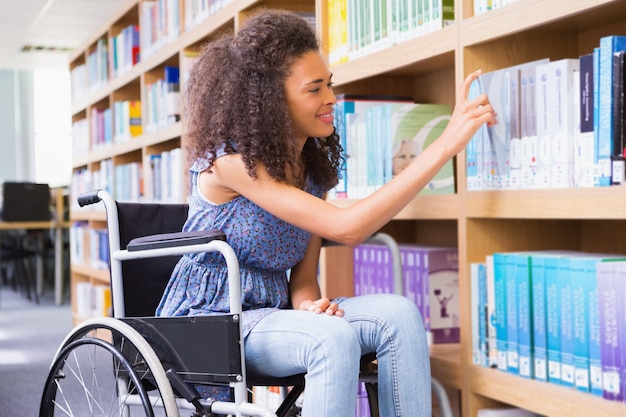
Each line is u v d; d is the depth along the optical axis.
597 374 1.61
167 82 3.86
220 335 1.45
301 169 1.75
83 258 5.28
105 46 5.04
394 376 1.51
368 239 2.01
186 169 1.71
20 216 6.82
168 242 1.52
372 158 2.30
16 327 5.33
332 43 2.54
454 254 2.25
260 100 1.56
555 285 1.72
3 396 3.28
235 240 1.62
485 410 1.95
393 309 1.54
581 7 1.58
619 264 1.54
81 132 5.57
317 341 1.41
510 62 1.97
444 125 2.27
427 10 2.10
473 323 1.97
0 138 11.07
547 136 1.71
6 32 7.18
